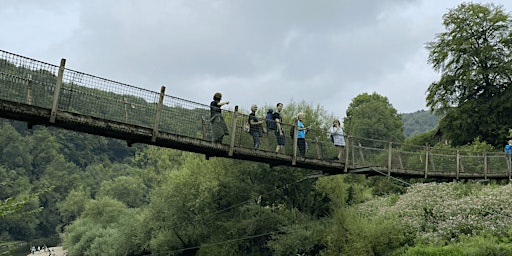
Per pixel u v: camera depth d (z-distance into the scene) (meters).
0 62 7.80
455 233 19.06
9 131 104.44
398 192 27.52
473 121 35.59
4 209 6.00
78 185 96.75
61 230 87.19
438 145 33.69
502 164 18.41
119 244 34.59
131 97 9.34
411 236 20.42
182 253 29.42
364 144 22.88
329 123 26.78
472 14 37.62
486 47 36.19
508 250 16.08
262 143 12.64
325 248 22.55
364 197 29.00
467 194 22.30
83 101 8.73
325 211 25.45
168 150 48.03
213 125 10.60
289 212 25.39
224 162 26.97
